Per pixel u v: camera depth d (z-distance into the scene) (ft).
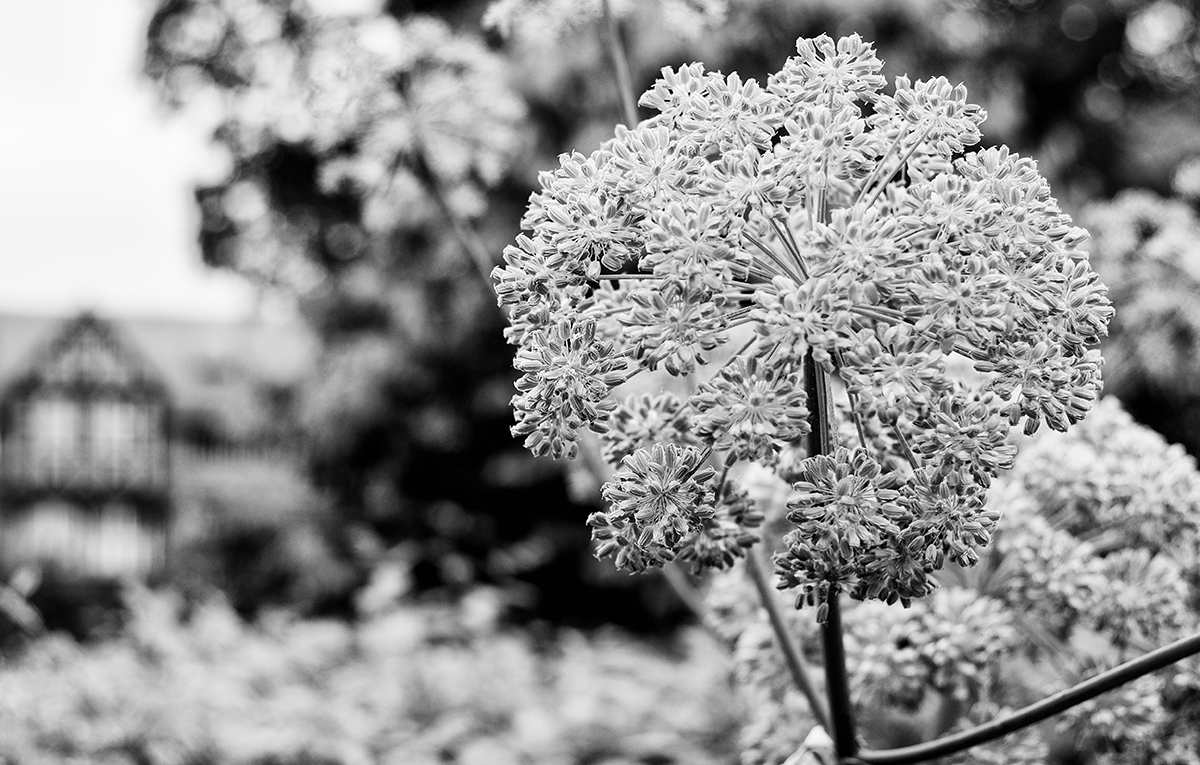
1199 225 15.19
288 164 41.70
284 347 100.01
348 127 10.59
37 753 18.80
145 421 139.54
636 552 5.28
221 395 139.23
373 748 19.75
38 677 21.07
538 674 24.62
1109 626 7.36
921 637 7.48
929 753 5.95
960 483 5.01
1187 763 7.25
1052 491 7.90
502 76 11.44
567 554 53.21
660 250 5.04
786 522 8.05
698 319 4.97
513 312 5.31
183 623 36.99
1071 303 5.11
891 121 5.36
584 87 35.63
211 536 99.66
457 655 23.67
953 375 6.57
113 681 20.80
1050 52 58.44
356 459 58.90
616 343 5.34
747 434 4.98
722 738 19.58
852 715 6.09
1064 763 9.98
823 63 5.38
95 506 138.10
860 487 5.02
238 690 21.48
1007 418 5.26
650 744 18.63
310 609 61.31
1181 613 7.22
